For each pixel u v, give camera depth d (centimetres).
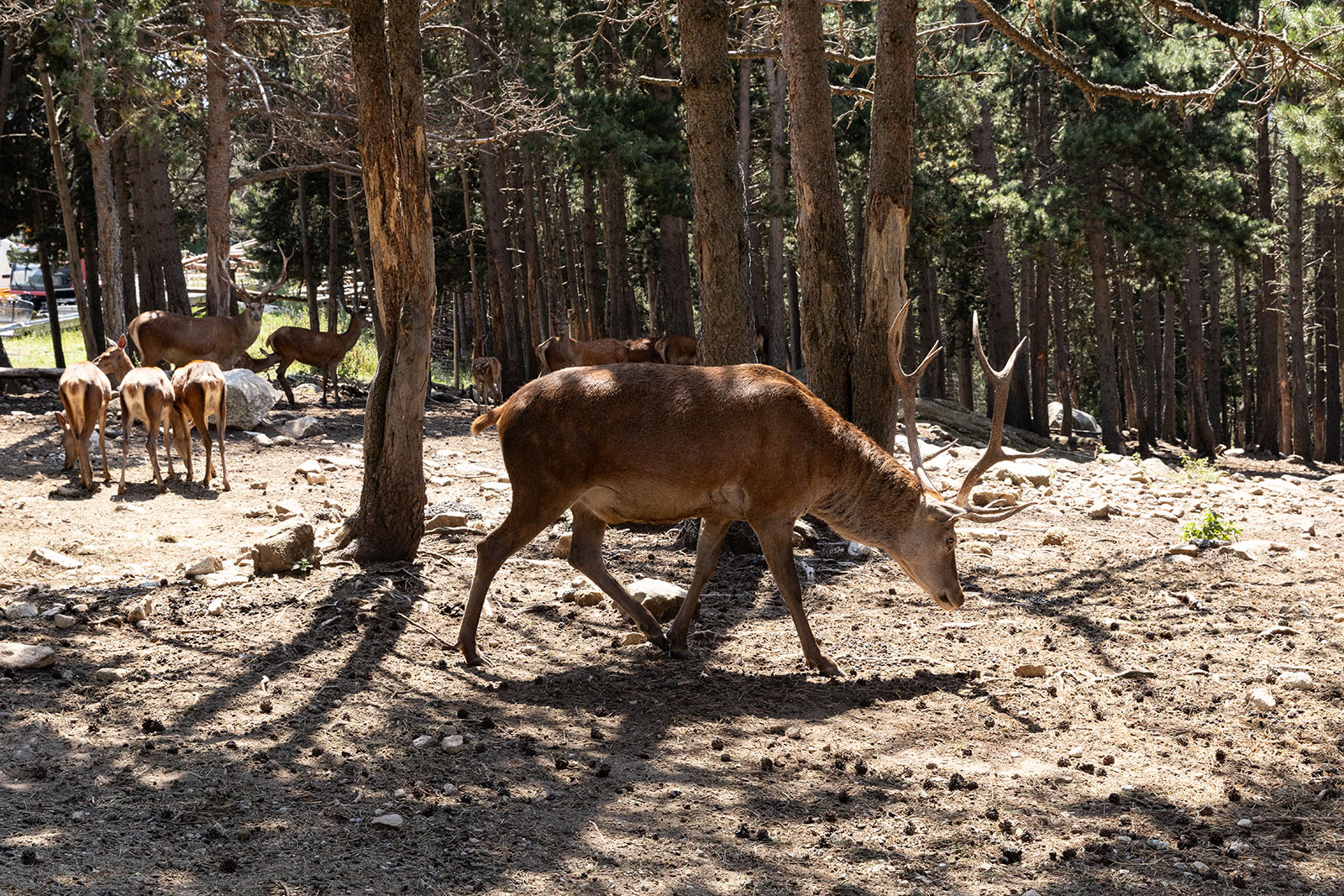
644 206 2708
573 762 475
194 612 655
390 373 756
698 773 472
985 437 2153
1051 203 2461
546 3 2236
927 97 2288
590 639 662
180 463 1286
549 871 379
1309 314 3381
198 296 4438
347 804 422
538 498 591
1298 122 1557
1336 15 1249
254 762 457
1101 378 2683
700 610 732
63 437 1205
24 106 2494
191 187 3219
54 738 472
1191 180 2392
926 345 3162
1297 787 475
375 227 746
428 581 733
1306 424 2891
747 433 589
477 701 549
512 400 602
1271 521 1114
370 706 529
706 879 379
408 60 728
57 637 603
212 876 362
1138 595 800
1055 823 434
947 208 2520
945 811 441
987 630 707
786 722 540
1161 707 572
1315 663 641
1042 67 2856
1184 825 436
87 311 2098
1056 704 574
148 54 1839
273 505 1019
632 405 587
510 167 3047
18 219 2677
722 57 868
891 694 586
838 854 402
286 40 2170
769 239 2575
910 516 629
